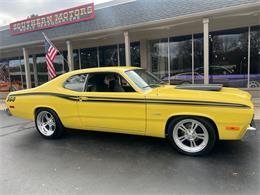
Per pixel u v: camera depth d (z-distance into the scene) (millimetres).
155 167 3469
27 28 12258
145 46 11656
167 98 3770
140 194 2771
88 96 4383
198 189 2824
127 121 4113
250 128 3502
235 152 3883
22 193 2900
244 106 3383
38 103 4977
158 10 8609
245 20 8555
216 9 7324
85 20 10359
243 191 2742
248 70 9664
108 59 13172
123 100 4070
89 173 3367
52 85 4887
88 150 4305
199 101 3588
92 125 4500
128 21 9281
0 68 18078
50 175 3359
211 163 3508
